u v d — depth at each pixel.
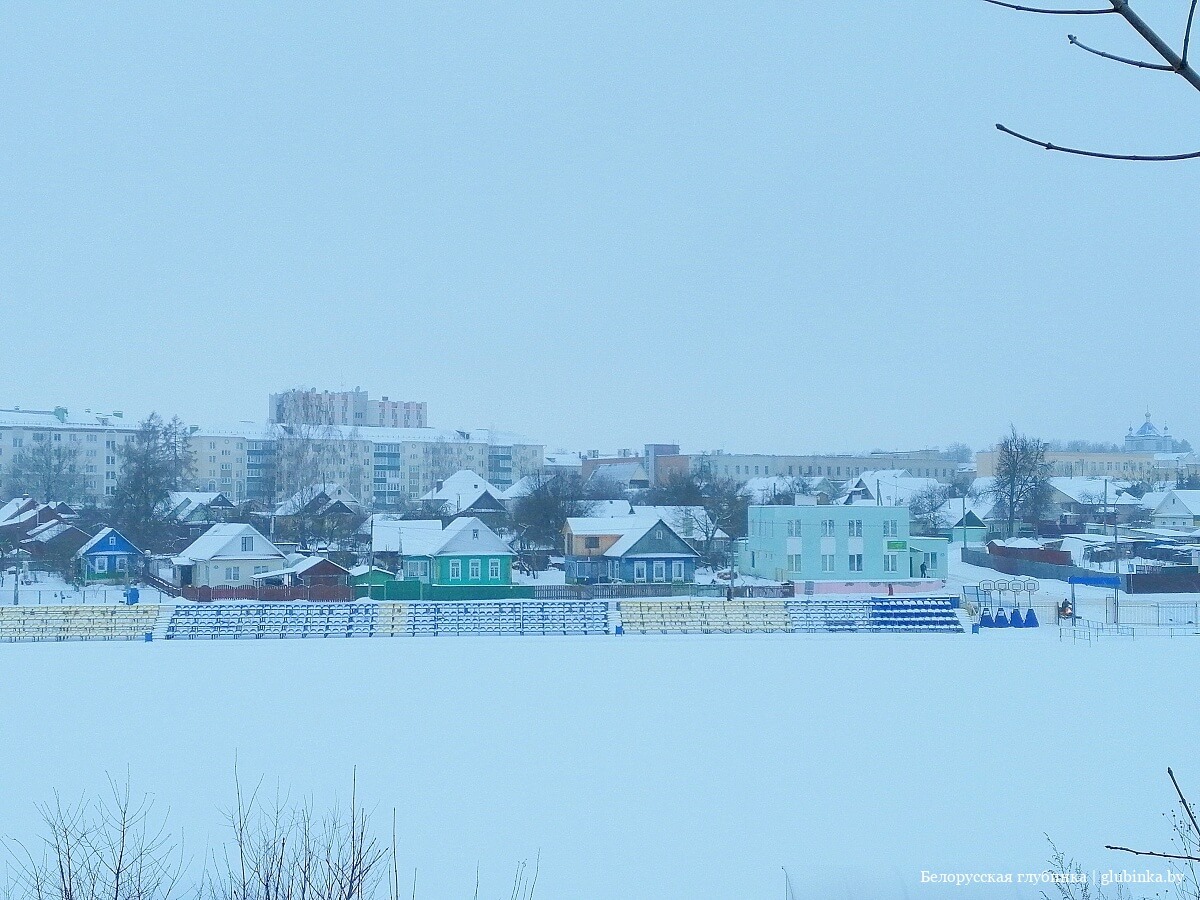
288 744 110.12
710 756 105.75
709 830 82.31
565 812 86.62
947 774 98.75
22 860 68.94
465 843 78.56
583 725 119.12
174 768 100.44
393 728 117.81
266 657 166.38
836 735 114.44
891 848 77.75
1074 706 128.25
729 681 146.12
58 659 164.12
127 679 147.25
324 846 71.69
